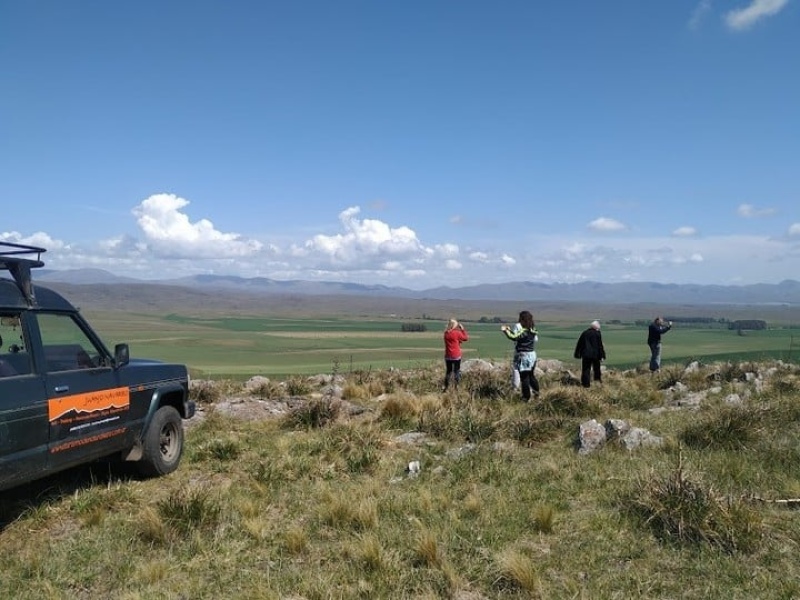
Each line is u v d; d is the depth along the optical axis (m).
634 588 4.41
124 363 6.82
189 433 9.96
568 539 5.26
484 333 116.50
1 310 5.42
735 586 4.38
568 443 8.70
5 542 5.42
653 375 17.20
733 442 7.84
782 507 5.79
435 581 4.57
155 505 6.17
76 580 4.69
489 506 6.05
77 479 7.21
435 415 10.22
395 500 6.27
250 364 51.03
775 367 17.69
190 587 4.52
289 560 4.99
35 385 5.55
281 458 7.93
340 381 17.11
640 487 5.98
